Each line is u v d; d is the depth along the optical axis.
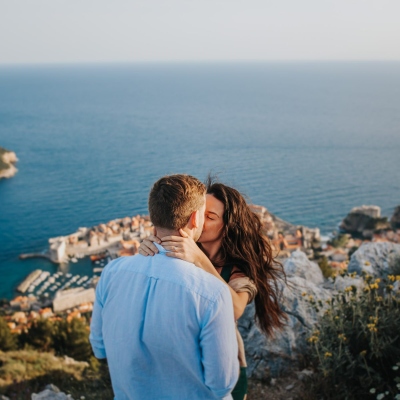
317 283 6.68
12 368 7.96
